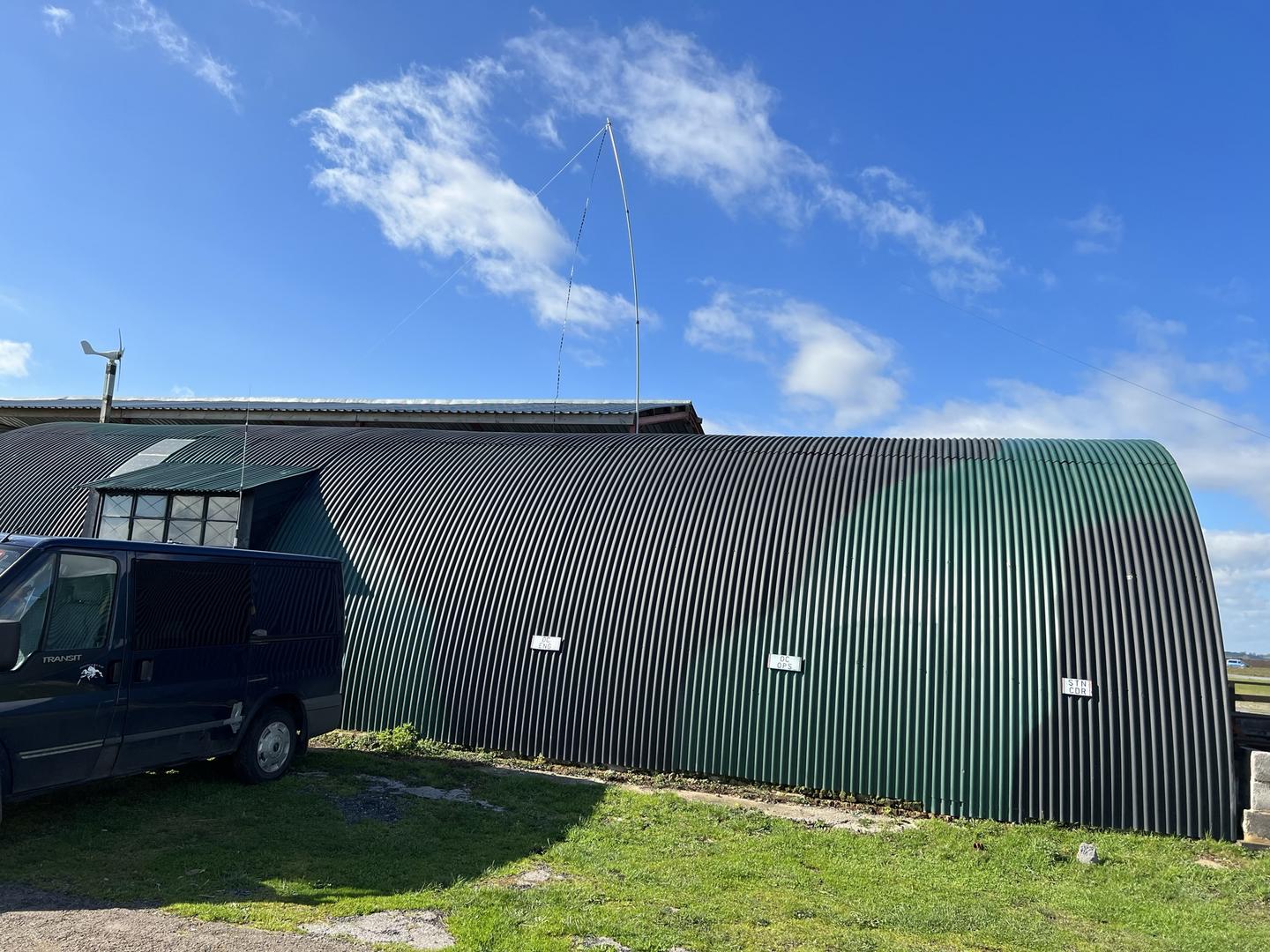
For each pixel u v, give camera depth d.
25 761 6.79
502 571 12.80
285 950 5.20
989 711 10.30
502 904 6.29
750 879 7.49
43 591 7.09
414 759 11.21
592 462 14.56
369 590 13.12
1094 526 11.30
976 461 13.03
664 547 12.45
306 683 9.82
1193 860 8.77
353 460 15.74
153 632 7.98
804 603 11.45
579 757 11.51
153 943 5.17
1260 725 11.58
